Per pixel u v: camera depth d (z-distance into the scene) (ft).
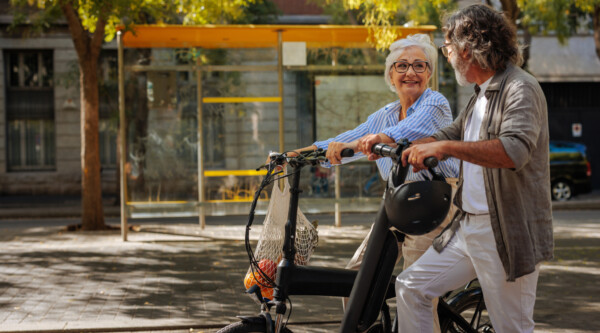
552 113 77.15
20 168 75.15
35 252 30.37
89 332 17.53
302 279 9.59
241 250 30.63
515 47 8.98
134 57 34.47
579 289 22.02
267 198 36.14
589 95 77.46
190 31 32.68
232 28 32.45
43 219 53.11
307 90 36.60
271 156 10.11
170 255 29.40
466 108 9.78
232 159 35.83
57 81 61.16
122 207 34.17
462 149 8.26
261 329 9.29
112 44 70.79
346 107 36.94
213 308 19.80
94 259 28.45
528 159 8.32
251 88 35.83
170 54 34.63
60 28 72.64
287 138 36.60
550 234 9.04
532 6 49.60
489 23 9.01
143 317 18.78
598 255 28.68
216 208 35.50
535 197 8.87
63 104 74.08
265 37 34.99
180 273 25.30
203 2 37.63
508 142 8.21
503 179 8.82
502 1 34.60
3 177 73.46
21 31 71.51
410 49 11.51
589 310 19.21
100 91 59.11
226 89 35.63
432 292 9.54
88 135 38.63
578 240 33.55
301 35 34.94
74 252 30.35
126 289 22.54
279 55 35.53
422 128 10.51
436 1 36.42
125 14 31.30
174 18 45.29
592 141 77.46
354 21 54.90
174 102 35.12
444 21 9.52
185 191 35.32
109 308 19.90
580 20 73.41
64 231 38.47
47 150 75.46
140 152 34.81
